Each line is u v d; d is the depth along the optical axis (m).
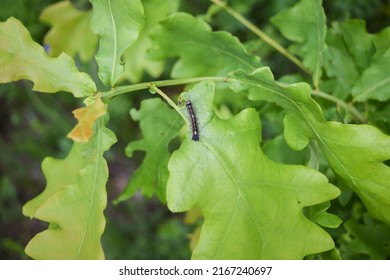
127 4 0.38
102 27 0.38
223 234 0.37
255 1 0.72
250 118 0.38
